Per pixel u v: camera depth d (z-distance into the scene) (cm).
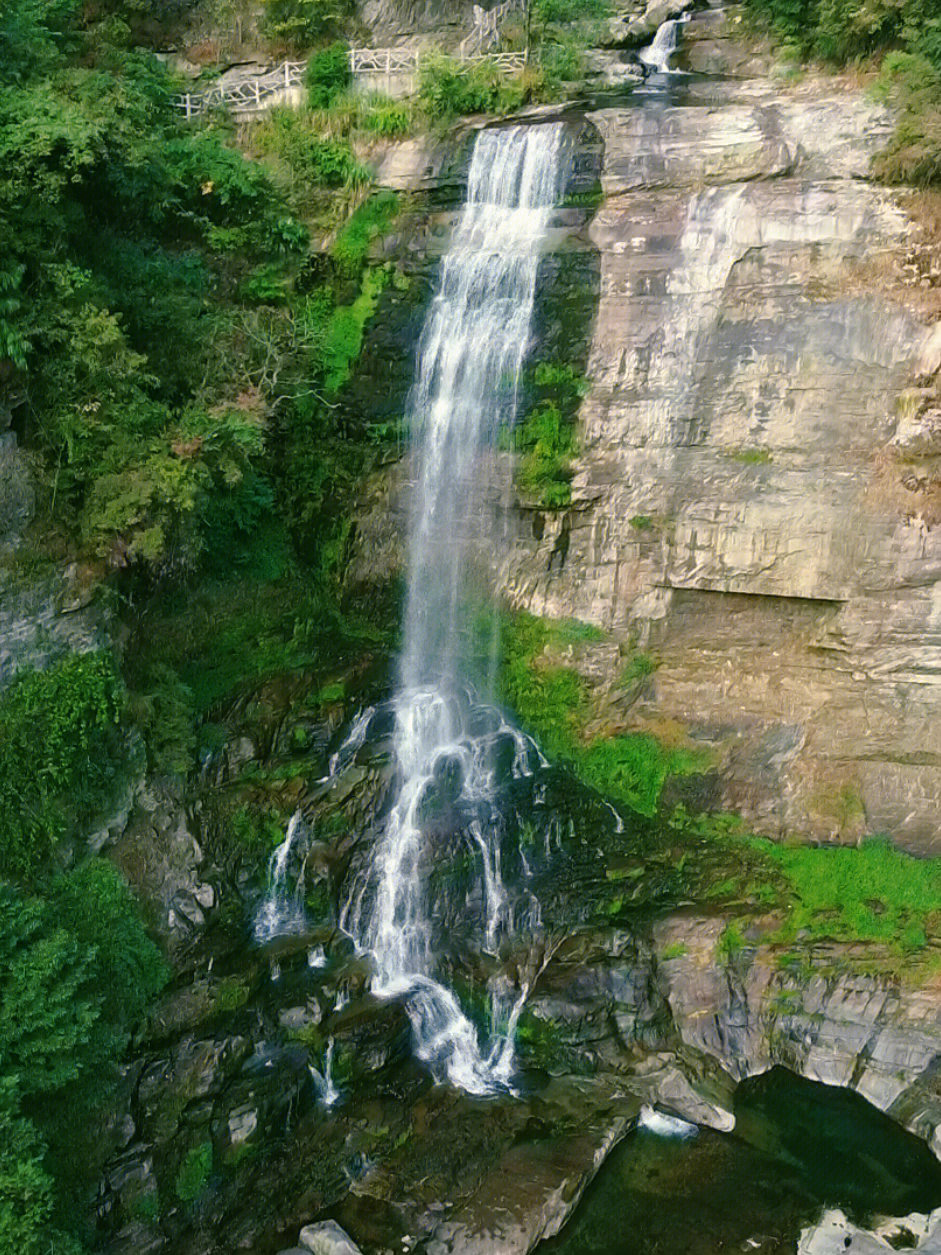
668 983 1994
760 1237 1612
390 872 2059
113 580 1861
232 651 2234
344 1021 1812
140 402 1842
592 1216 1644
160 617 2098
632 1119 1792
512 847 2156
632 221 2247
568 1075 1872
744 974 2006
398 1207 1606
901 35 2331
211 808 1978
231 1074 1689
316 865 2019
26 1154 1289
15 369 1666
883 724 2166
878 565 2103
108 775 1783
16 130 1681
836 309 2069
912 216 2047
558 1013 1920
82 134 1716
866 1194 1692
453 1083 1839
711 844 2214
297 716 2208
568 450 2308
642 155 2297
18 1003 1358
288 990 1833
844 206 2091
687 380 2198
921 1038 1892
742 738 2278
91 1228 1466
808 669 2245
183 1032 1683
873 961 2002
